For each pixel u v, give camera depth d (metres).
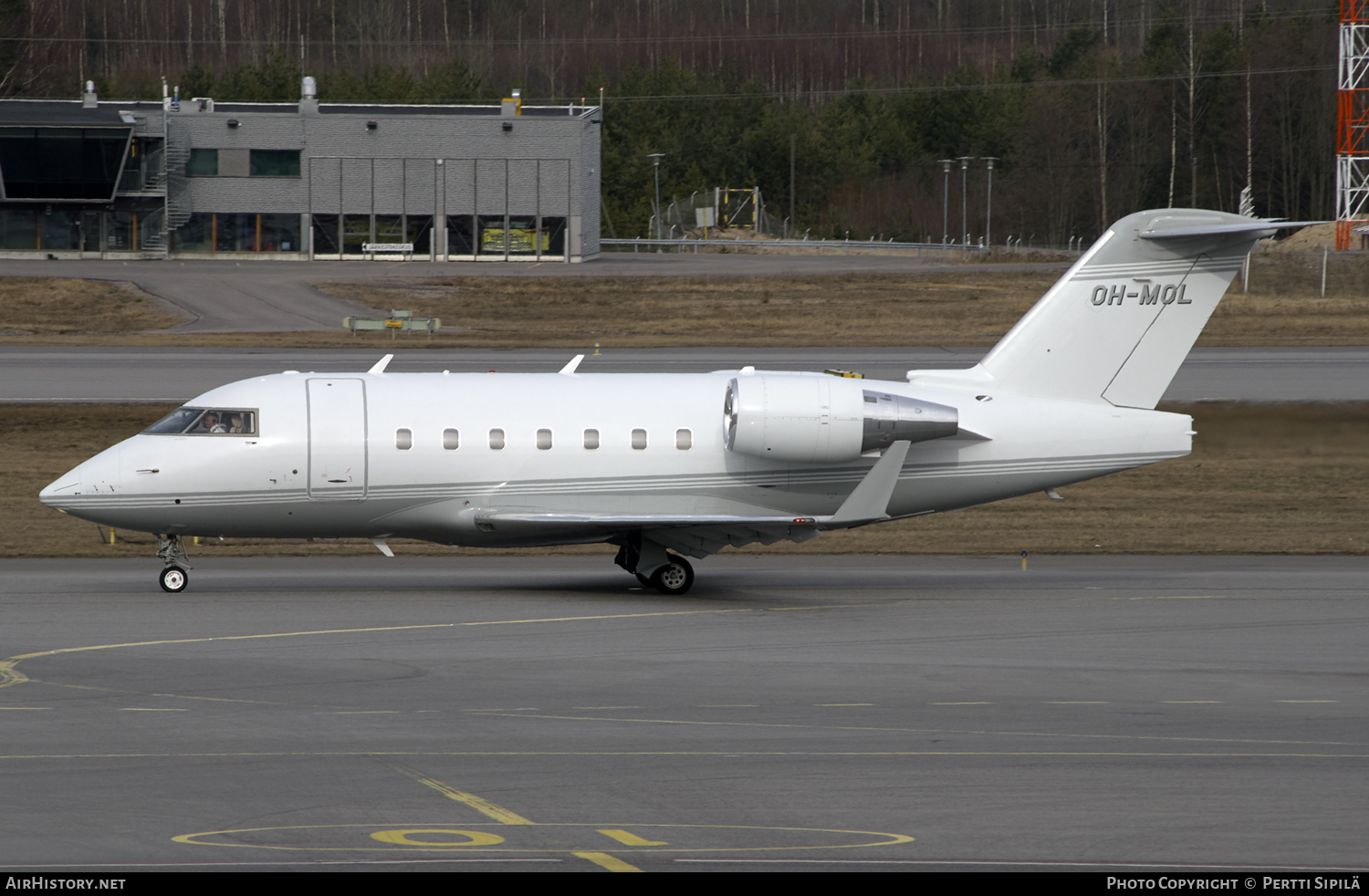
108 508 92.00
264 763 53.56
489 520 94.62
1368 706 64.62
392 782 51.22
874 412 96.06
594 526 94.94
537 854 43.69
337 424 94.06
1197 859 44.00
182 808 47.91
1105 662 74.31
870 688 67.62
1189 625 85.38
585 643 77.88
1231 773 53.41
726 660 73.88
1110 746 57.16
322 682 67.38
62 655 72.88
